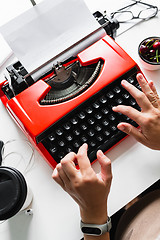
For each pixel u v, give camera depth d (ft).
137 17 3.37
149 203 2.98
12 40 2.68
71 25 2.79
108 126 2.97
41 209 2.89
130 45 3.33
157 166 2.93
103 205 2.53
